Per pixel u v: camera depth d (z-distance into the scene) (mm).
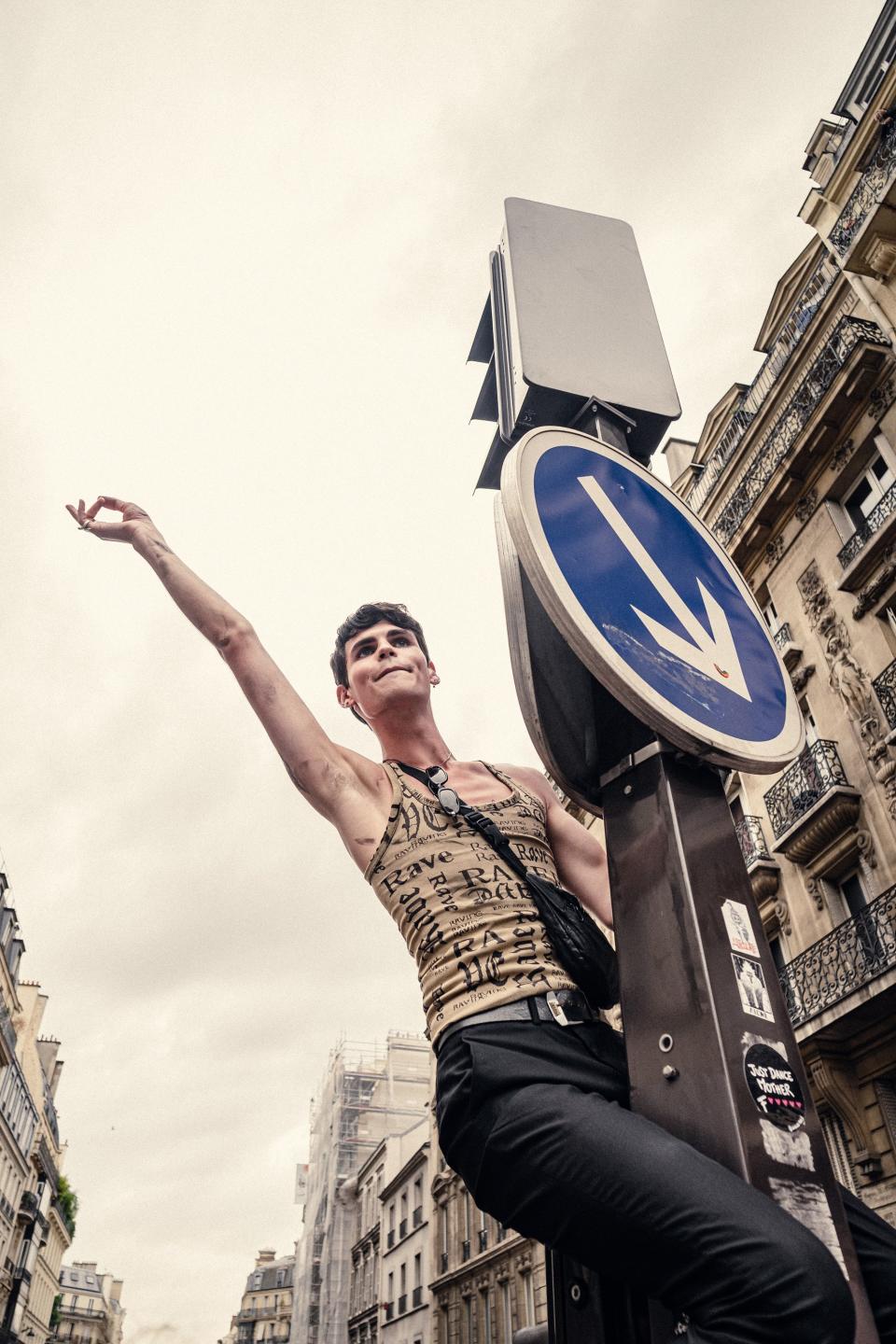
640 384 1909
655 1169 864
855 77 13828
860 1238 1068
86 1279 104562
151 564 1446
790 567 13367
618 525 1456
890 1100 10086
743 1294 799
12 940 35156
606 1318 1077
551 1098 961
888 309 11836
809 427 12820
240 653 1371
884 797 10672
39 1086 44281
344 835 1313
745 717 1373
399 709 1512
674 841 1171
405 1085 41344
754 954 1105
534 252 2053
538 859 1328
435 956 1152
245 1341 90750
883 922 9977
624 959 1156
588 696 1410
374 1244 32969
